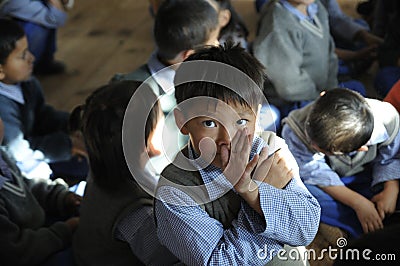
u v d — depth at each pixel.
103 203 1.19
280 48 1.87
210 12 1.72
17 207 1.41
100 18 3.17
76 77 2.68
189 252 0.98
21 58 1.79
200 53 1.01
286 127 1.62
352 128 1.40
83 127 1.17
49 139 1.86
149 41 2.92
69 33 3.04
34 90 1.95
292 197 1.00
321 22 1.96
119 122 1.12
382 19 2.50
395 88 1.68
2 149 1.48
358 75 2.45
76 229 1.46
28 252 1.36
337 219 1.58
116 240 1.21
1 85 1.78
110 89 1.18
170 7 1.71
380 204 1.57
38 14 2.41
